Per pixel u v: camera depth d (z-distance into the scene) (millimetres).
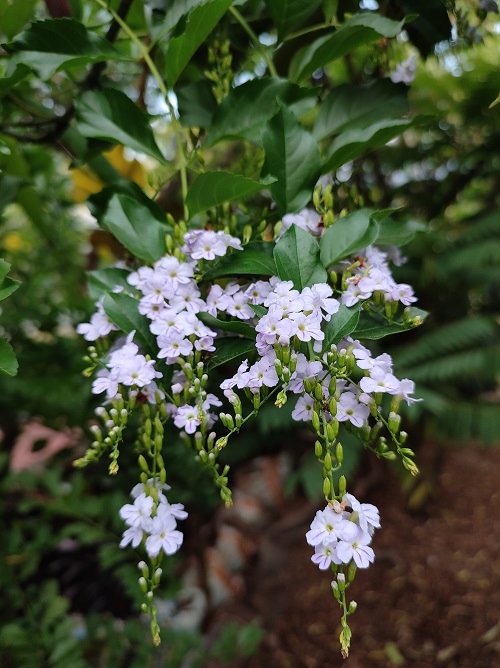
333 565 166
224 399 304
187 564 479
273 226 251
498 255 612
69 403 429
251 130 248
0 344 195
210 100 287
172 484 412
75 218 612
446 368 584
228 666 415
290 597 482
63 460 451
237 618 457
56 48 248
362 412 182
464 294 702
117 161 410
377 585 493
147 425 199
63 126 327
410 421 577
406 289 201
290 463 609
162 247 229
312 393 177
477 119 646
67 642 316
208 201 227
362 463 638
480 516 585
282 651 428
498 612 440
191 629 428
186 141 272
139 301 212
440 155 698
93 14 320
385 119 266
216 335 198
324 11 274
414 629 435
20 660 308
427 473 626
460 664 396
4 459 406
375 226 207
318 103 336
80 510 382
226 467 193
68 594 434
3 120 345
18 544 365
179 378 207
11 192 354
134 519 185
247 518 547
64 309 500
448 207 762
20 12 278
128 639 342
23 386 420
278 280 201
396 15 289
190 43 233
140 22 322
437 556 524
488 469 684
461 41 294
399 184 724
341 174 309
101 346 231
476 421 595
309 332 172
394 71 271
